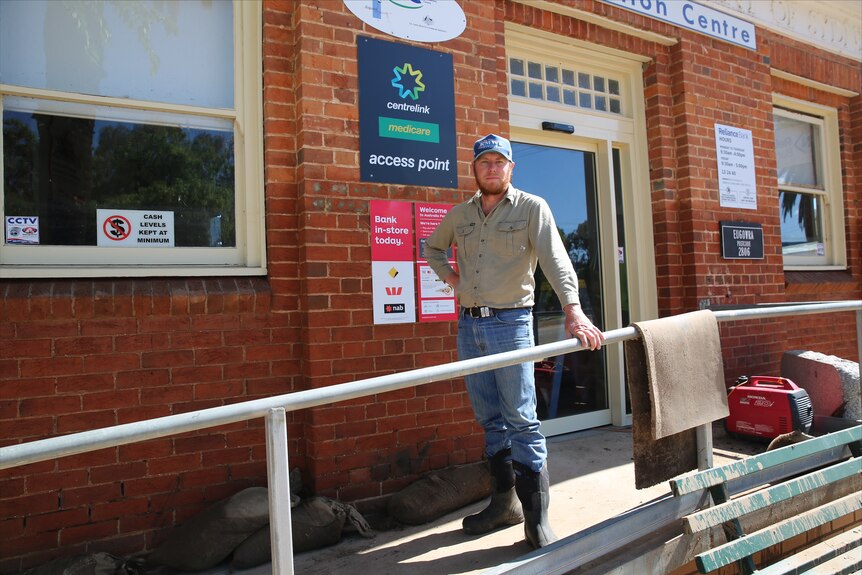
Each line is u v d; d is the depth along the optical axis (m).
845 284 6.43
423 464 3.54
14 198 3.00
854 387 4.54
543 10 4.44
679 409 2.72
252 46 3.50
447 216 3.00
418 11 3.73
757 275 5.46
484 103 3.96
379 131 3.55
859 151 6.78
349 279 3.41
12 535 2.75
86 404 2.92
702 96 5.21
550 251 2.61
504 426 2.94
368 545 2.94
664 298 5.07
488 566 2.62
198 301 3.14
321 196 3.37
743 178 5.43
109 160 3.20
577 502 3.30
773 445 3.73
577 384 4.85
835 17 6.54
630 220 5.16
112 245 3.19
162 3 3.36
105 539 2.92
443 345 3.67
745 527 3.05
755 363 5.34
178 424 1.66
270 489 1.81
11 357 2.79
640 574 2.60
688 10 5.16
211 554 2.77
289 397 1.84
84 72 3.17
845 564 3.14
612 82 5.20
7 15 3.03
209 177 3.42
